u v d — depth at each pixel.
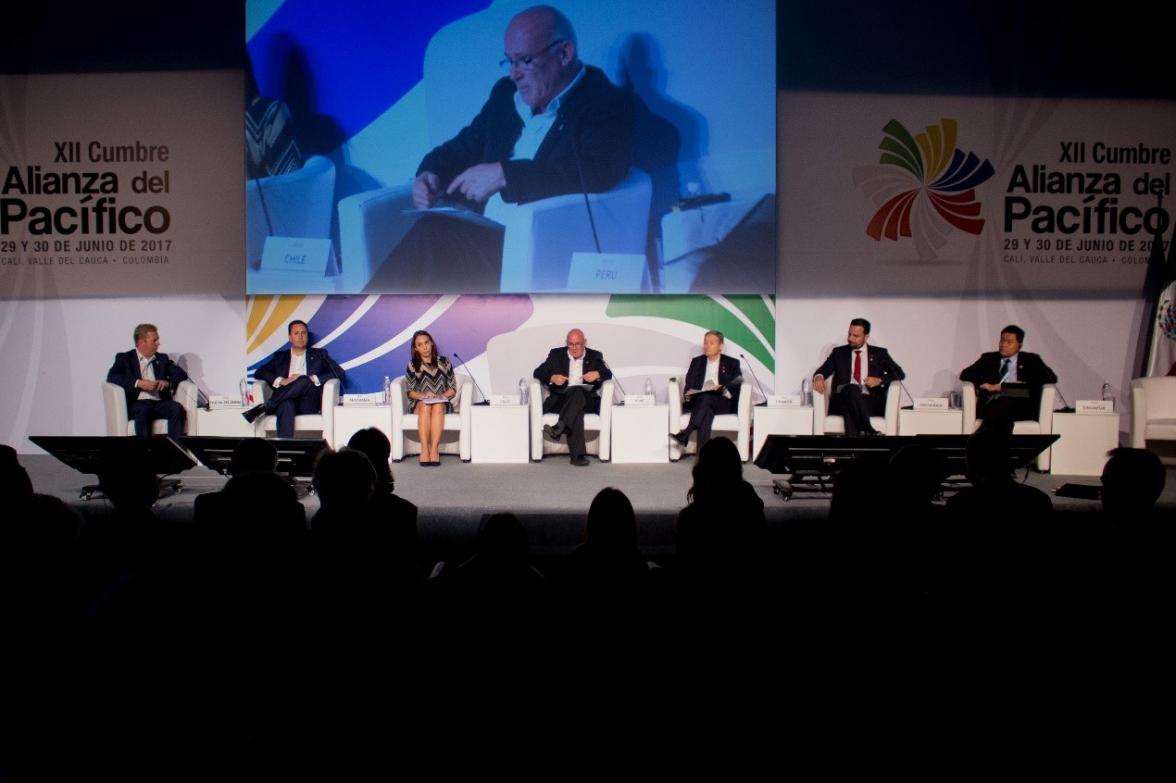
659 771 2.14
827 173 7.39
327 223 7.22
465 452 6.78
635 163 7.21
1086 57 7.42
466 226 7.23
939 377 7.49
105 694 2.07
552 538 4.90
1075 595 2.48
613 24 7.14
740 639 2.46
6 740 2.02
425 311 7.36
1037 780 2.11
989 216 7.46
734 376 6.95
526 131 7.19
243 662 2.31
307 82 7.15
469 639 2.14
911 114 7.39
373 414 6.72
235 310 7.39
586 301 7.36
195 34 7.29
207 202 7.36
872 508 2.79
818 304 7.42
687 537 2.66
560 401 6.86
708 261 7.27
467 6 7.13
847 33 7.32
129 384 6.68
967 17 7.36
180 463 4.92
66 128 7.32
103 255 7.38
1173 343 7.53
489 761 2.13
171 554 2.56
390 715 2.26
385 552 2.56
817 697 2.39
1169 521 2.54
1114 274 7.53
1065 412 6.64
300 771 2.09
